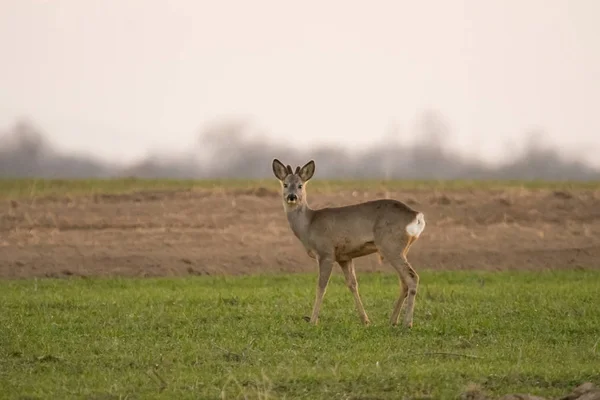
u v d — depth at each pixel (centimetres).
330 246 4306
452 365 3394
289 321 4294
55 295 5116
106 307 4700
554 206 7938
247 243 6988
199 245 6919
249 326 4153
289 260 6650
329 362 3488
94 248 6750
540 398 2947
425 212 7812
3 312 4562
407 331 4044
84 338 3956
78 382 3259
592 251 6812
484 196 8175
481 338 3934
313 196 8056
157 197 8144
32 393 3127
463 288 5394
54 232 7194
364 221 4269
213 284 5722
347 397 3055
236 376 3284
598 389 2978
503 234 7281
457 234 7300
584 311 4497
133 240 6981
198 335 4009
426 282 5756
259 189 8288
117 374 3372
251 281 5828
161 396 3080
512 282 5738
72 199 8081
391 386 3136
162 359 3559
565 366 3375
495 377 3222
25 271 6216
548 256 6738
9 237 7006
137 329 4128
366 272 6322
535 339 3912
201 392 3120
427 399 3027
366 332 4009
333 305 4772
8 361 3559
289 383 3184
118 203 8000
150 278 6053
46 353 3656
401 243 4216
